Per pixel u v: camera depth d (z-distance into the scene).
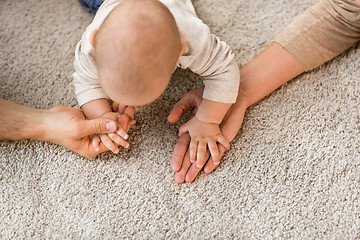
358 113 1.06
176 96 1.09
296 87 1.09
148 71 0.83
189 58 0.94
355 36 1.08
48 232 0.98
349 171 1.02
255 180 1.01
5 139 1.03
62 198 1.00
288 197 1.00
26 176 1.02
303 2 1.18
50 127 0.98
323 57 1.07
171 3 0.92
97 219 0.99
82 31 1.15
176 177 1.01
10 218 0.99
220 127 1.02
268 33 1.15
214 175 1.02
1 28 1.15
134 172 1.02
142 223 0.99
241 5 1.18
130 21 0.83
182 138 1.02
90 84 0.99
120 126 0.99
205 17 1.17
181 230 0.98
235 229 0.98
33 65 1.12
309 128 1.06
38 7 1.18
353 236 0.97
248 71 1.06
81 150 1.00
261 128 1.06
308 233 0.98
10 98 1.08
